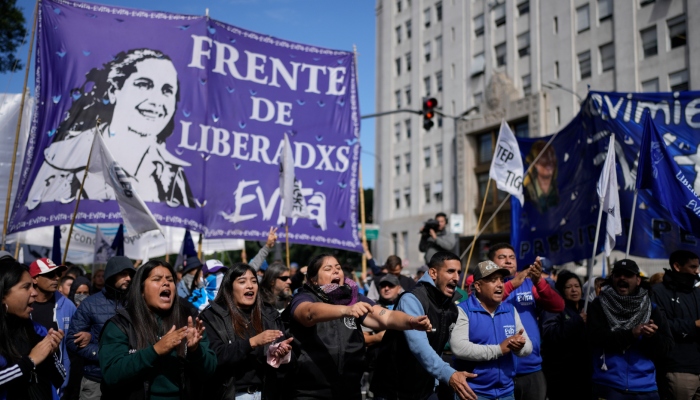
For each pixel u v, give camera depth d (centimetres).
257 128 987
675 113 844
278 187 984
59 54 873
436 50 4000
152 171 895
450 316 473
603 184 682
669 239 836
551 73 3112
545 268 838
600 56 2872
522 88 3312
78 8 896
